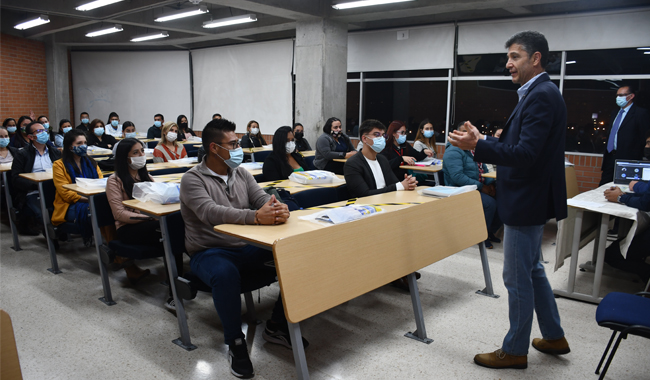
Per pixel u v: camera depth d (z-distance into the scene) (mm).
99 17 7988
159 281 3357
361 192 3148
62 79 11195
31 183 4023
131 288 3203
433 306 2908
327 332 2543
